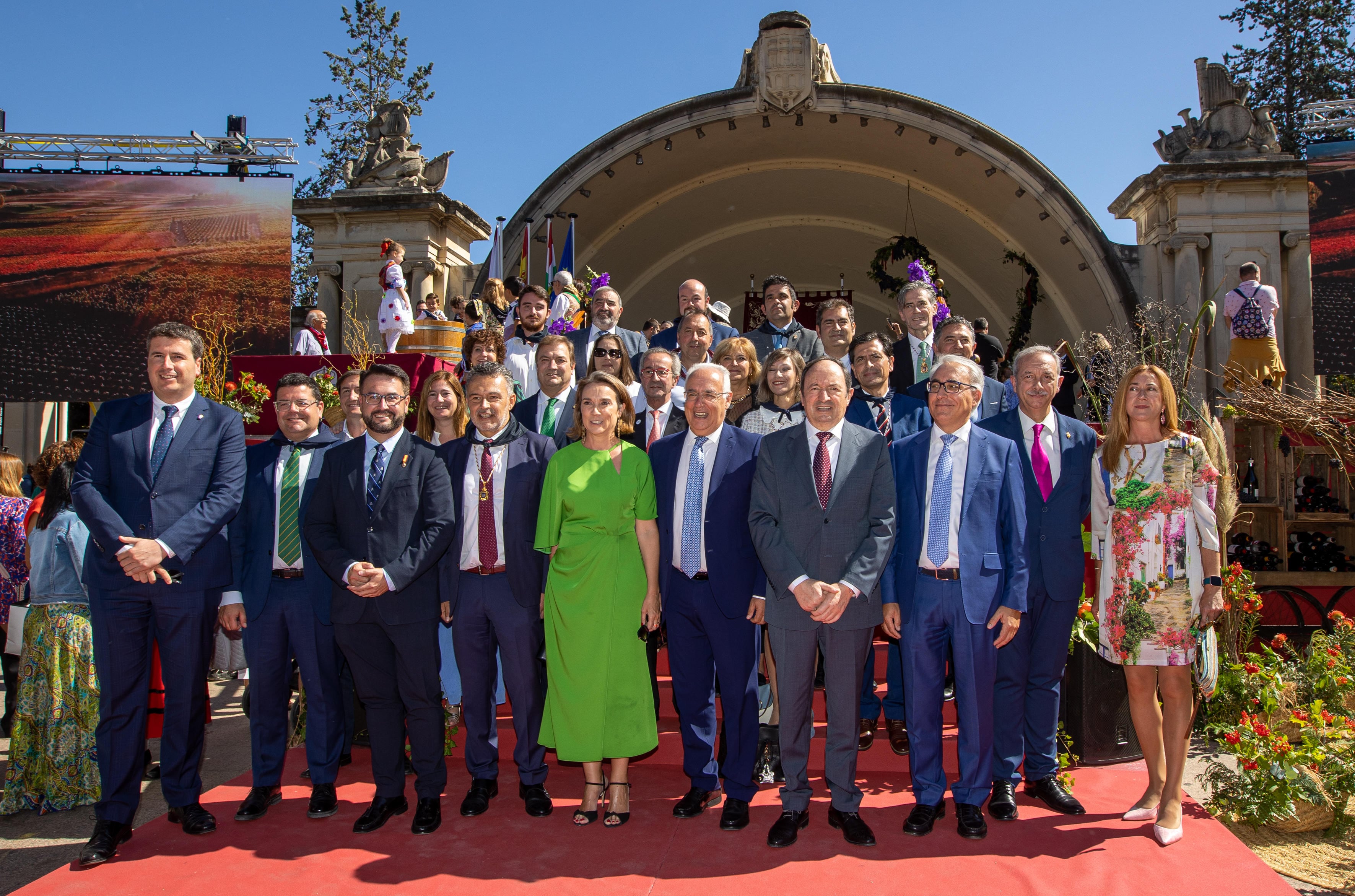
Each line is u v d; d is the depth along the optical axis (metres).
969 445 3.82
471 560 4.09
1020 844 3.70
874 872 3.46
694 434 4.06
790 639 3.69
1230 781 4.34
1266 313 9.59
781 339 5.86
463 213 12.61
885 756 4.59
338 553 3.88
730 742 3.91
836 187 15.41
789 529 3.75
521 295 7.34
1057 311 14.75
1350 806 4.43
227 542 4.09
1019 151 12.02
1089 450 4.12
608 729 3.87
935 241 16.17
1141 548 3.86
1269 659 5.71
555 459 4.02
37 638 4.73
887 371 4.74
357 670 3.99
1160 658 3.80
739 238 17.06
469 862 3.60
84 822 4.55
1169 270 11.91
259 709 4.15
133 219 11.29
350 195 12.16
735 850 3.65
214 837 3.89
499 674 4.58
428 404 4.65
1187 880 3.41
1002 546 3.82
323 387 6.11
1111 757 4.64
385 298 7.79
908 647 3.82
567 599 3.88
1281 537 6.94
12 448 13.75
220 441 4.04
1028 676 4.12
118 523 3.73
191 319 11.34
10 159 11.16
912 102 12.23
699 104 12.40
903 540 3.86
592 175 12.52
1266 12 21.48
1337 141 10.56
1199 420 5.50
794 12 12.20
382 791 4.04
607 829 3.89
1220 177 11.47
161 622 3.88
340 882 3.45
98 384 11.21
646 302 17.47
